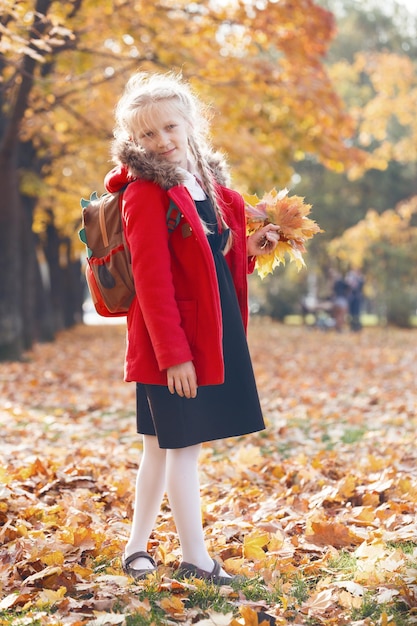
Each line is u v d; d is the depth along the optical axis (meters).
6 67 11.73
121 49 12.94
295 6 12.23
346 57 34.97
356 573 3.25
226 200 3.27
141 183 2.98
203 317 2.98
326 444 6.79
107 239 3.09
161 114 3.02
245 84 13.02
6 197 13.28
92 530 3.72
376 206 35.78
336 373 12.98
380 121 24.98
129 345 3.07
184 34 12.74
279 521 4.10
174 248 3.02
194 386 2.93
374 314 54.06
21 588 3.15
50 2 9.67
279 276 38.78
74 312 31.34
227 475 5.37
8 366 12.77
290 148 14.12
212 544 3.67
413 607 2.93
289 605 3.03
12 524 3.90
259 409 3.16
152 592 3.07
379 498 4.57
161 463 3.25
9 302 13.53
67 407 9.00
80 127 14.95
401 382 11.51
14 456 5.70
